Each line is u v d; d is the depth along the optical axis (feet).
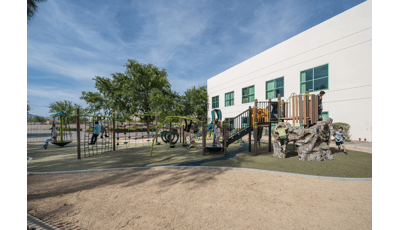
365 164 20.58
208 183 15.01
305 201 11.43
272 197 12.09
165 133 47.03
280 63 56.80
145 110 70.69
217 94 90.79
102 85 72.13
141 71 71.15
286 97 54.54
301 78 50.75
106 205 11.14
